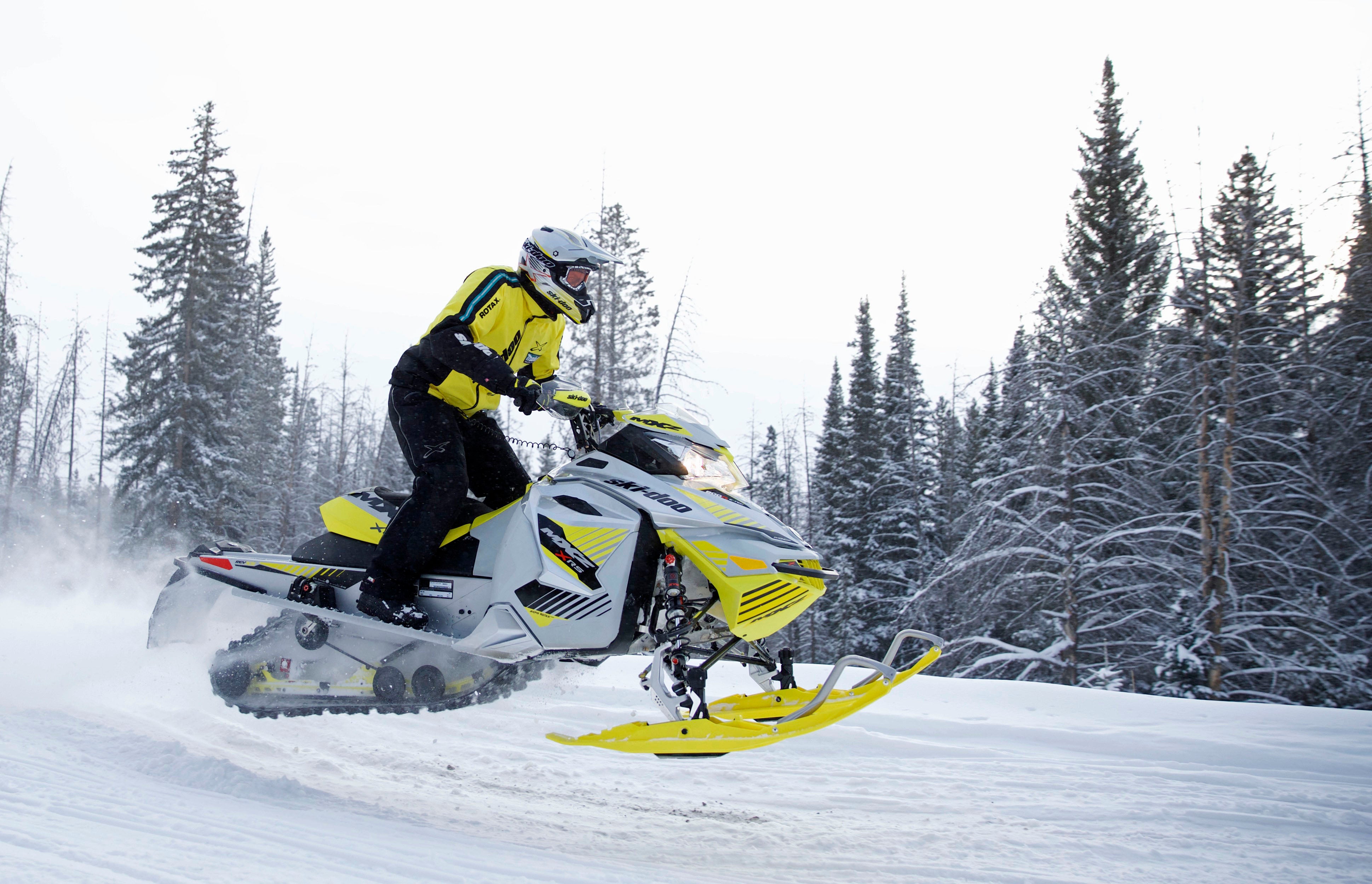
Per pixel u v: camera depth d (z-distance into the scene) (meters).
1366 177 13.23
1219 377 13.00
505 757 5.30
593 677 7.36
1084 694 6.75
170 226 28.97
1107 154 21.67
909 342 36.19
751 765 5.34
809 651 32.28
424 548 4.20
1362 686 11.28
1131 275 17.75
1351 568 12.48
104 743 4.59
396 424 4.35
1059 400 14.03
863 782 5.01
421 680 4.29
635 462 4.14
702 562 3.85
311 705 4.44
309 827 3.57
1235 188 13.18
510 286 4.26
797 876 3.56
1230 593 12.15
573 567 3.99
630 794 4.71
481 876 3.12
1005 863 3.77
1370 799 4.66
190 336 28.20
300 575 4.49
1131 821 4.37
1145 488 13.58
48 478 47.06
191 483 27.28
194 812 3.56
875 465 32.38
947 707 6.71
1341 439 12.46
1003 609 14.60
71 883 2.53
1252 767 5.33
